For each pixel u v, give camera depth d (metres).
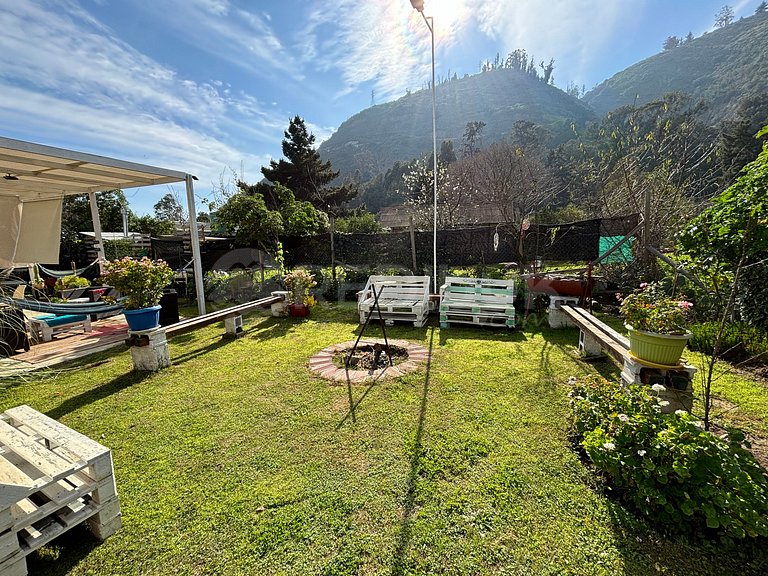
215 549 1.66
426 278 6.44
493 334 5.26
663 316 2.58
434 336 5.20
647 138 8.66
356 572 1.52
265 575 1.52
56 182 6.59
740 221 3.43
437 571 1.52
